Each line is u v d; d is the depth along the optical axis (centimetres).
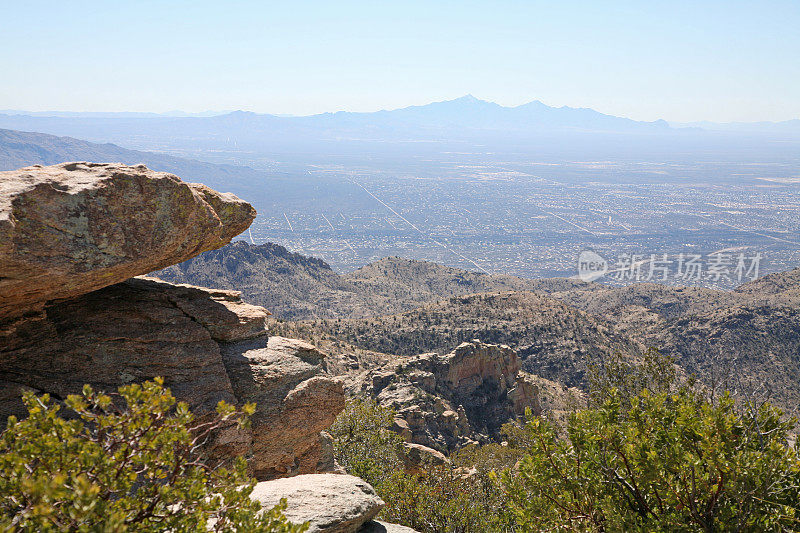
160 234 1187
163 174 1201
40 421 645
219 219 1313
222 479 687
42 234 1024
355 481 1137
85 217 1080
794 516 888
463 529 1898
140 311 1398
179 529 629
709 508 921
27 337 1234
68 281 1074
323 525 961
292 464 1424
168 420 672
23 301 1102
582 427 1081
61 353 1230
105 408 653
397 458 2764
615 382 1555
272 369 1445
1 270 978
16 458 590
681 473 921
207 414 1271
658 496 959
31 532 548
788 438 1038
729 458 906
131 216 1145
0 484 589
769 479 902
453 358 6950
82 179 1105
